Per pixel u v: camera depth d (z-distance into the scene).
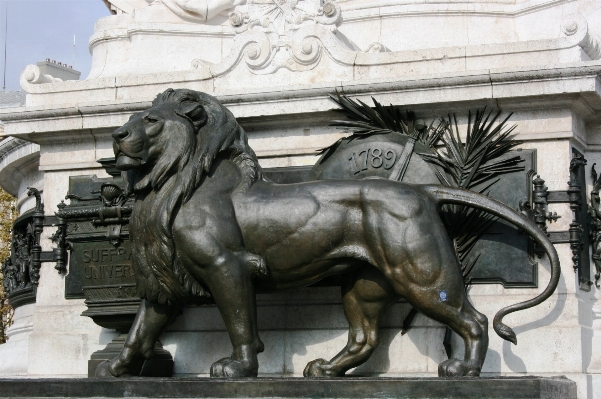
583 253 8.52
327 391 6.82
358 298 8.02
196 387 7.06
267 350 8.81
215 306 9.04
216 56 10.70
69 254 9.67
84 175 9.73
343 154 8.70
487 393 6.60
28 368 9.74
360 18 10.45
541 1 10.27
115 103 9.38
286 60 9.10
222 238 7.70
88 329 9.52
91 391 7.30
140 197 8.07
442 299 7.43
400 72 8.82
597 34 9.81
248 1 9.35
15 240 12.09
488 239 8.34
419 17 10.31
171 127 7.87
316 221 7.68
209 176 7.89
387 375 8.38
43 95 9.82
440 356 8.34
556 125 8.42
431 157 8.48
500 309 7.81
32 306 11.42
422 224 7.49
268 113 8.94
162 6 10.99
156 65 10.63
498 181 8.41
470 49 8.71
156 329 8.27
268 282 7.93
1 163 12.19
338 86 8.72
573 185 8.30
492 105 8.52
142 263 8.02
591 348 8.40
